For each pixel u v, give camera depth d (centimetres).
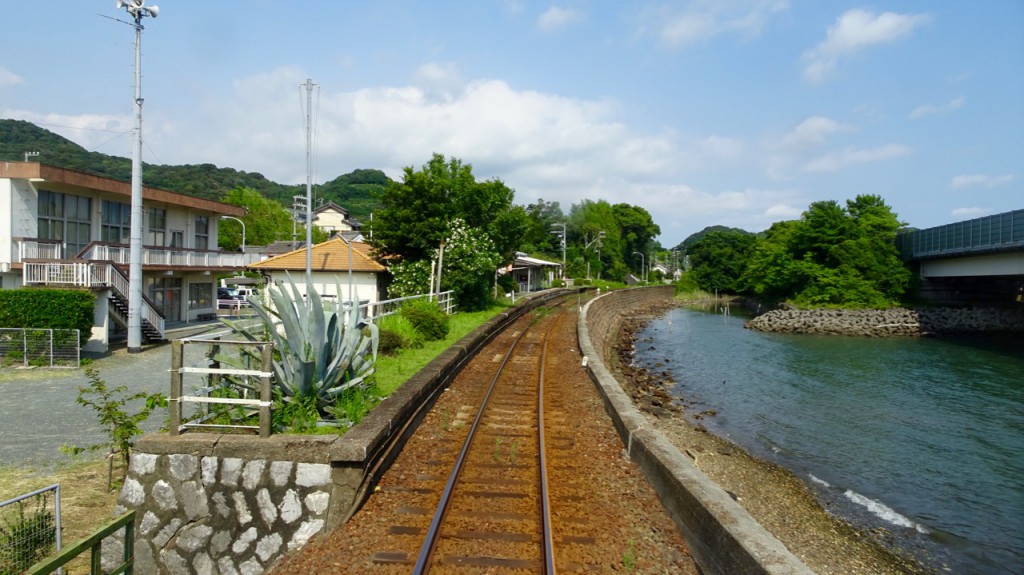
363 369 877
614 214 10038
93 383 802
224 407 722
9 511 666
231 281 4416
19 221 1938
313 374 757
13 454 866
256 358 757
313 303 747
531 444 877
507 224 3550
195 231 2892
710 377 2334
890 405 1847
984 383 2208
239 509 632
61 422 1028
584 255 8750
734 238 7988
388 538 574
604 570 522
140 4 1738
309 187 2309
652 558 551
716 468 1193
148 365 1596
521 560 531
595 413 1085
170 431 655
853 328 4025
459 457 776
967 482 1198
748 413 1738
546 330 2552
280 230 7231
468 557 535
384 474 732
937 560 877
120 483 766
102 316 1817
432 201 2691
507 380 1387
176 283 2673
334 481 631
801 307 4775
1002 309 4322
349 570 523
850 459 1326
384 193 2738
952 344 3416
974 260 3775
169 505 633
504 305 3269
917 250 4562
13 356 1562
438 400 1138
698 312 5978
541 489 670
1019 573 845
